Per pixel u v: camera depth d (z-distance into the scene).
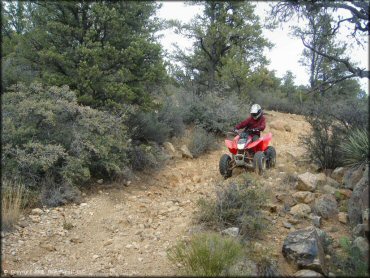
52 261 5.27
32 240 5.77
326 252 5.17
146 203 7.45
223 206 6.11
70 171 7.31
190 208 7.04
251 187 6.40
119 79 9.55
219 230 5.76
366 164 6.93
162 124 10.90
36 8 10.45
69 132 7.90
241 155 8.41
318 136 8.66
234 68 15.80
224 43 17.17
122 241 5.86
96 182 8.26
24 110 7.23
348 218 6.14
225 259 4.52
